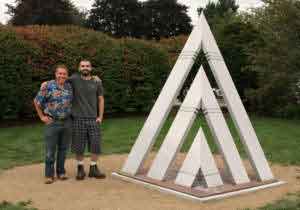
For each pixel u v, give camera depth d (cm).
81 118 720
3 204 574
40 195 624
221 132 682
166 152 693
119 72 1669
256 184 682
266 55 1661
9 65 1349
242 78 1955
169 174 740
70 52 1505
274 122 1594
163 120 715
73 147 728
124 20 4216
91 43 1584
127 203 585
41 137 1179
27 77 1402
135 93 1745
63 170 731
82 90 721
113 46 1659
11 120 1494
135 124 1480
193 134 1263
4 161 874
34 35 1437
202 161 655
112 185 686
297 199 612
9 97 1365
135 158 737
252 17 1950
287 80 1655
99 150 741
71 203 583
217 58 717
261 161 720
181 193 619
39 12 3591
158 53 1781
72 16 3838
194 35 724
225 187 653
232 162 682
